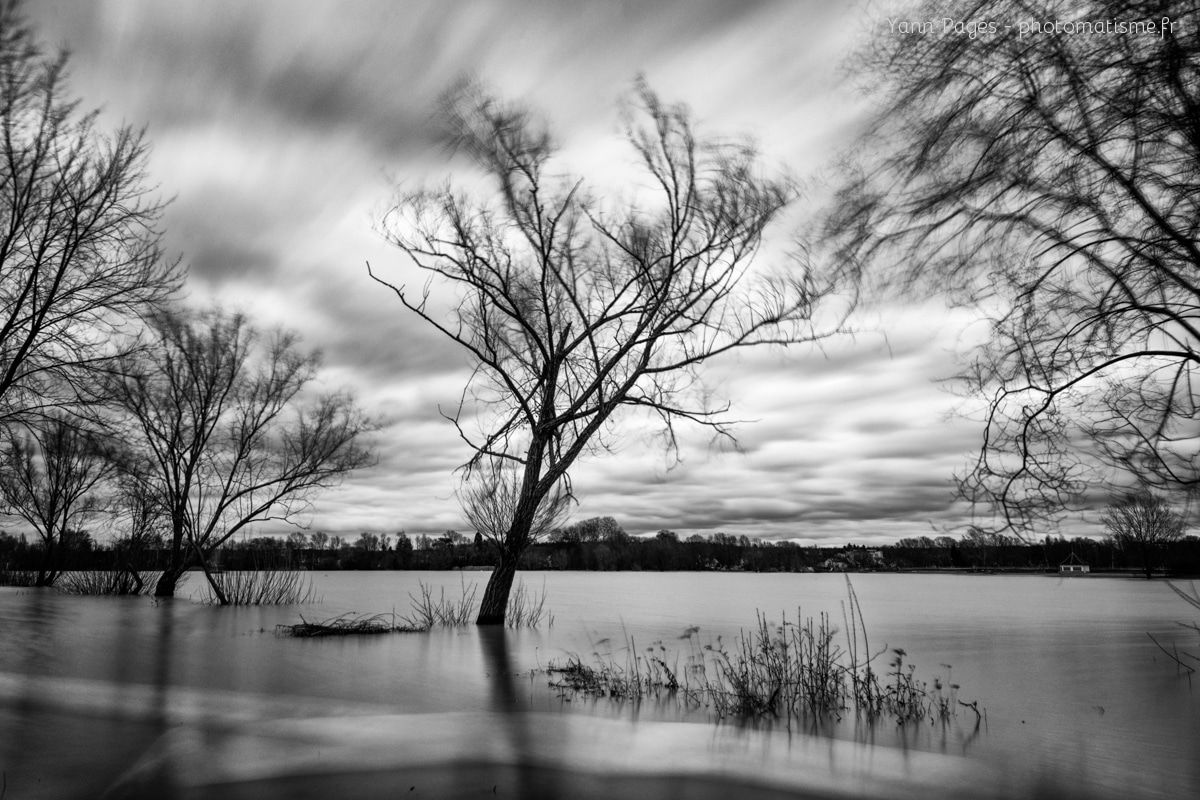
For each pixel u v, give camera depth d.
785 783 7.65
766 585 67.06
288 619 20.58
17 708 9.23
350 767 7.70
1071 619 28.33
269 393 28.78
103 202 17.22
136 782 6.93
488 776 7.60
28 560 38.72
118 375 18.14
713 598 41.12
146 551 30.72
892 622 26.77
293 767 7.62
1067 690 13.03
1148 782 7.90
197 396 27.64
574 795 7.14
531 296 19.64
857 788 7.58
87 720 8.86
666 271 19.12
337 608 25.31
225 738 8.45
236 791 6.89
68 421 17.92
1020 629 24.03
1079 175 8.46
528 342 19.84
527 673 12.73
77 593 30.61
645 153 18.77
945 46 8.36
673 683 11.55
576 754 8.37
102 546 31.92
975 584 74.69
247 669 12.43
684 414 19.44
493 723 9.45
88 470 34.16
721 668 12.71
